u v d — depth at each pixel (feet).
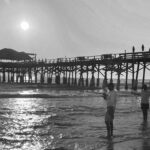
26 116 58.29
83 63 177.37
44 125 48.37
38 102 91.35
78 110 69.97
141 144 33.78
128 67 145.48
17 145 35.09
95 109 72.33
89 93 140.46
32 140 37.60
